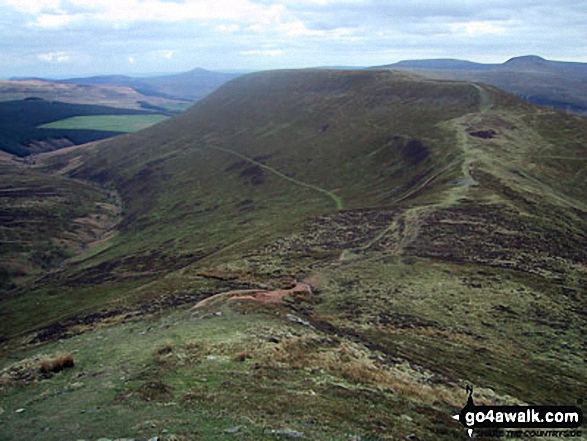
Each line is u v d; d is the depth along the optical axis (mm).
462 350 35312
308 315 38844
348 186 138125
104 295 76125
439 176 104625
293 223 84062
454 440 17438
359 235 69188
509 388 28984
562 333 40094
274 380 21078
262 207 135750
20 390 21078
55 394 19781
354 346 29984
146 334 30656
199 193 168750
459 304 44438
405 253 59188
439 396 23281
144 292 55250
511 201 81688
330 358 25516
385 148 153625
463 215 73625
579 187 101375
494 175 98375
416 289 47531
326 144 180625
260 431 14898
